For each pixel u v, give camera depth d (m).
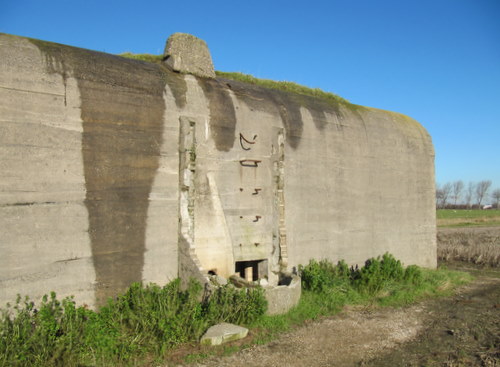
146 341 6.02
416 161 13.88
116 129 7.34
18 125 6.29
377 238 12.33
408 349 6.73
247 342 6.55
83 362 5.43
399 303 9.49
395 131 13.34
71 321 5.76
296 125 10.43
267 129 9.79
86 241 6.83
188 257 7.62
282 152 9.96
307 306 8.39
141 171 7.60
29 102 6.44
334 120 11.52
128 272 7.28
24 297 6.13
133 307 6.75
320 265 10.51
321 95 12.83
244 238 9.16
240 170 9.22
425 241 13.99
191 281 7.44
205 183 8.57
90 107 7.07
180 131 8.23
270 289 7.68
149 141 7.76
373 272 10.37
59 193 6.61
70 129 6.82
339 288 9.57
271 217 9.72
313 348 6.57
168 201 7.94
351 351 6.56
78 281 6.70
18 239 6.15
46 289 6.36
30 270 6.22
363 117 12.60
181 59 8.84
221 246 8.58
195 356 5.94
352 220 11.64
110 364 5.50
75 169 6.81
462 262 16.53
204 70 9.20
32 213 6.31
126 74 7.71
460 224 37.91
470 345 6.91
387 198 12.74
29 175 6.33
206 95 8.84
